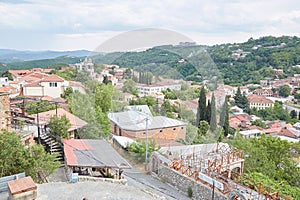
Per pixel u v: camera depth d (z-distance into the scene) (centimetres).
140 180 679
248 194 1302
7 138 980
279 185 1655
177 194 1163
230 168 1609
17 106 2191
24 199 568
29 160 1005
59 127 1587
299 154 2369
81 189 659
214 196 1237
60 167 1311
